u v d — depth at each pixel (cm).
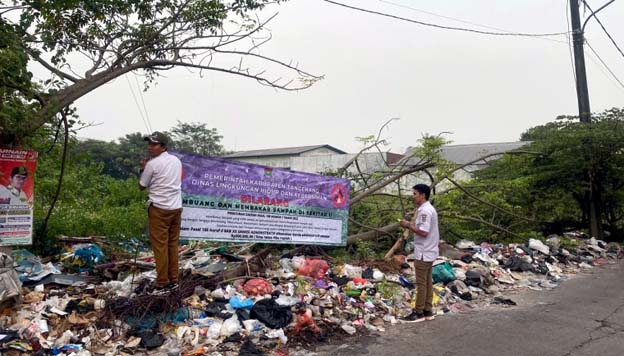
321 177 809
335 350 511
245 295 615
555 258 1050
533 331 586
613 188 1361
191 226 657
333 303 619
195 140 4609
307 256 813
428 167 1048
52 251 787
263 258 742
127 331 497
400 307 665
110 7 742
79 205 1129
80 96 671
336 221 833
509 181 1205
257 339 510
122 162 3819
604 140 1242
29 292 573
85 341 473
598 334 578
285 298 600
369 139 1045
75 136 792
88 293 588
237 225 705
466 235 1160
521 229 1238
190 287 578
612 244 1309
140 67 748
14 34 551
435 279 775
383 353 506
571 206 1362
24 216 559
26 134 584
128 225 982
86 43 750
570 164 1268
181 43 786
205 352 480
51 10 658
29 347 450
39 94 604
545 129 1445
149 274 648
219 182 684
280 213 755
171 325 520
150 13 782
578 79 1427
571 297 761
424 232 621
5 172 543
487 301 730
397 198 1062
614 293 791
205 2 768
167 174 566
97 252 732
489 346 532
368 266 807
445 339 553
